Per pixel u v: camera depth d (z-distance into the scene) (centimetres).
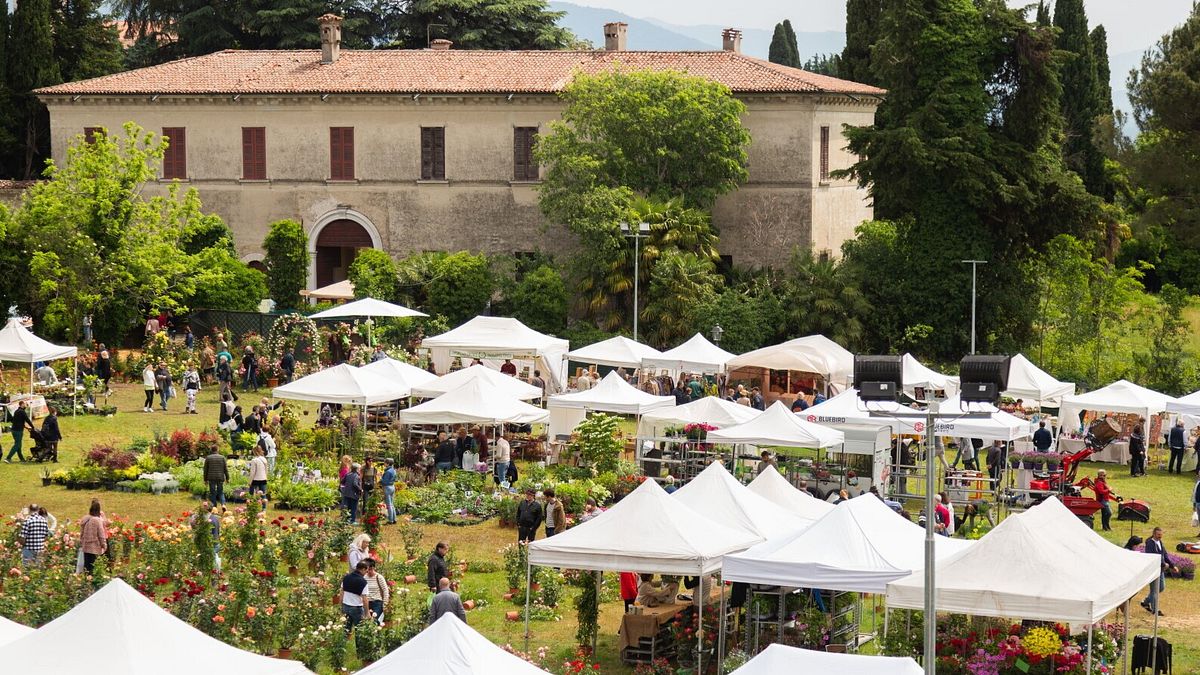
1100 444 4497
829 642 2417
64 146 6831
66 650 1698
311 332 5438
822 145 6444
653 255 5966
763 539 2491
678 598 2597
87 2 8256
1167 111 6419
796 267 5978
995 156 5991
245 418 4188
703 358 4894
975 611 2134
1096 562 2228
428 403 3853
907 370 4612
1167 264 8050
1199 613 2791
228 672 1711
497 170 6612
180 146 6788
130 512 3412
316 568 2888
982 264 6050
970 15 6066
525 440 4209
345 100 6656
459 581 2869
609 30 7050
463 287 6272
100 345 5275
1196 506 3469
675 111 6166
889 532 2348
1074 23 8300
